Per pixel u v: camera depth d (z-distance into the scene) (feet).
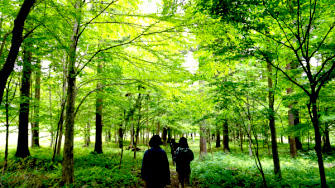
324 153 43.98
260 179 20.01
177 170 16.53
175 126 43.52
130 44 16.25
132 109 28.76
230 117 21.56
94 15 15.21
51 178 18.12
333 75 14.42
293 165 30.35
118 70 21.99
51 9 12.71
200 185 19.31
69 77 17.84
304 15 14.37
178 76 16.57
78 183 17.89
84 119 47.47
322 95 20.71
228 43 15.40
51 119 33.40
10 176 15.70
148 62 16.46
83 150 48.98
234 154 49.39
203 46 16.21
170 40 15.31
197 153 54.80
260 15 13.07
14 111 26.73
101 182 19.03
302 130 25.23
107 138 86.02
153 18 13.30
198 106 23.88
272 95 20.66
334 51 14.30
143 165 11.32
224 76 21.03
